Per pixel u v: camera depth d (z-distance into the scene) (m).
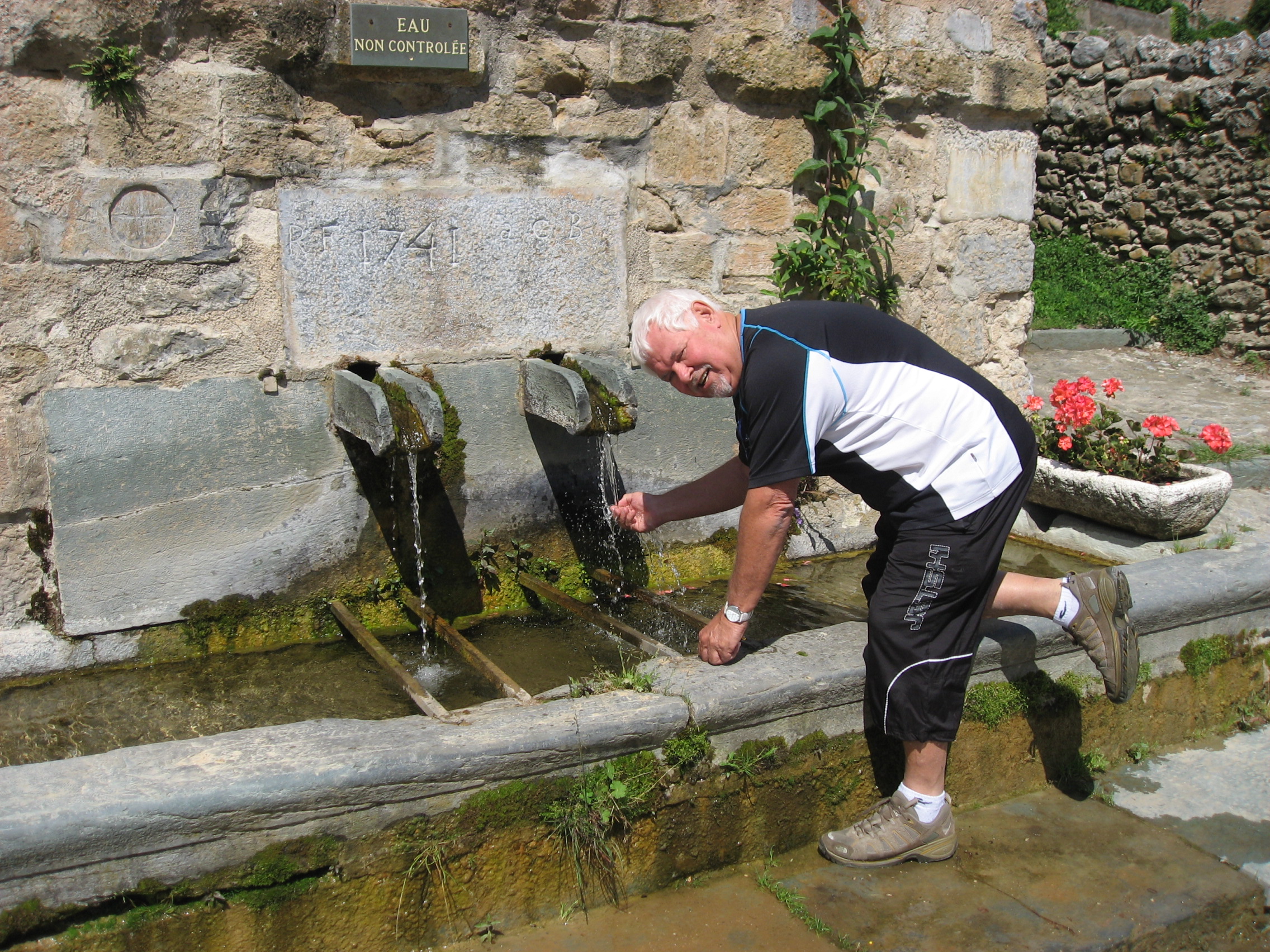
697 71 3.86
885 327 2.38
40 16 2.85
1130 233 9.87
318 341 3.40
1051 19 13.45
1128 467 4.32
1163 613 3.23
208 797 2.00
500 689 3.00
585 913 2.44
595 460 3.98
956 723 2.54
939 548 2.38
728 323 2.40
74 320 3.06
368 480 3.55
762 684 2.59
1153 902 2.52
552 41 3.59
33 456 3.08
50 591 3.19
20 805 1.91
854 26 4.08
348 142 3.35
